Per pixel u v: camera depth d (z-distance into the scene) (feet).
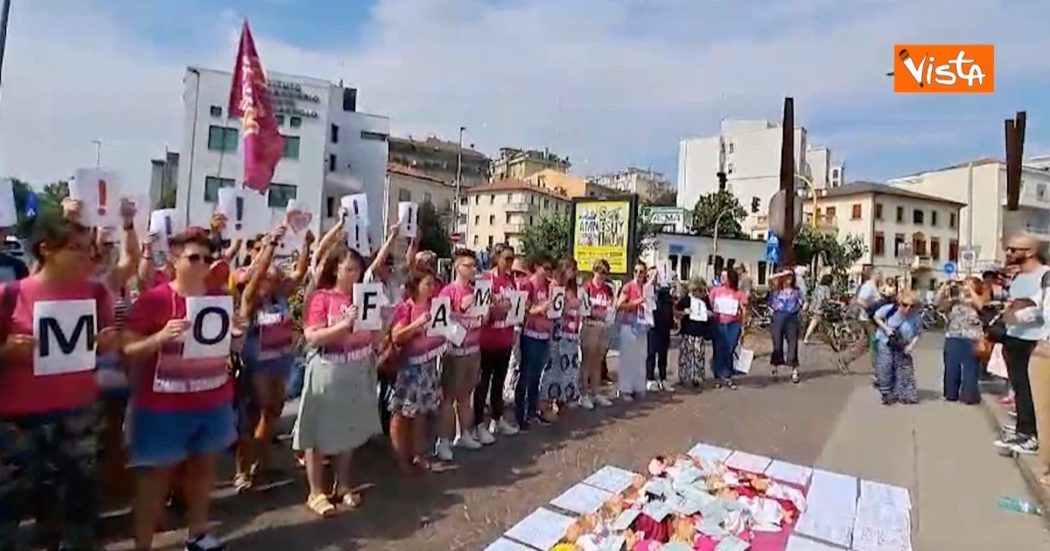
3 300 11.15
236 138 142.82
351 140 176.86
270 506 16.21
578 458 20.98
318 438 15.89
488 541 14.79
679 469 19.07
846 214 200.03
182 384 12.55
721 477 18.57
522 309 23.24
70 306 11.50
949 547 15.12
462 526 15.53
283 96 149.89
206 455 13.21
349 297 16.34
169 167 174.40
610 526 15.26
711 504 16.34
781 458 21.79
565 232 130.82
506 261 23.44
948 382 32.17
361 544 14.40
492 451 21.50
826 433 25.25
